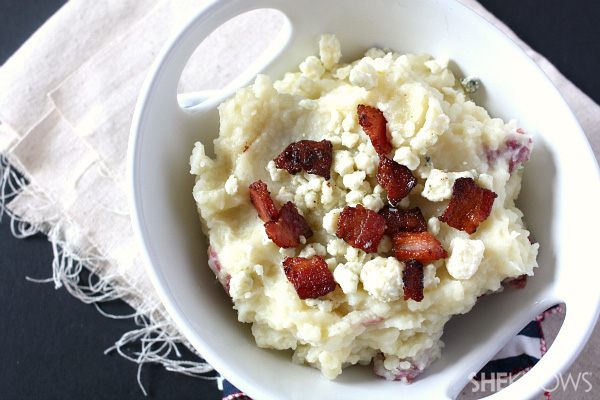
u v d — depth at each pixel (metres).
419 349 0.32
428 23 0.35
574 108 0.42
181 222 0.34
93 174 0.44
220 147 0.33
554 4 0.45
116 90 0.44
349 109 0.33
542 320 0.40
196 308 0.33
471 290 0.32
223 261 0.33
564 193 0.34
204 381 0.43
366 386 0.33
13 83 0.44
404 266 0.32
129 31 0.45
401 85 0.33
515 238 0.32
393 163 0.32
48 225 0.44
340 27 0.36
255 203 0.33
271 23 0.45
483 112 0.34
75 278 0.44
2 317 0.44
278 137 0.34
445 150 0.33
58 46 0.45
